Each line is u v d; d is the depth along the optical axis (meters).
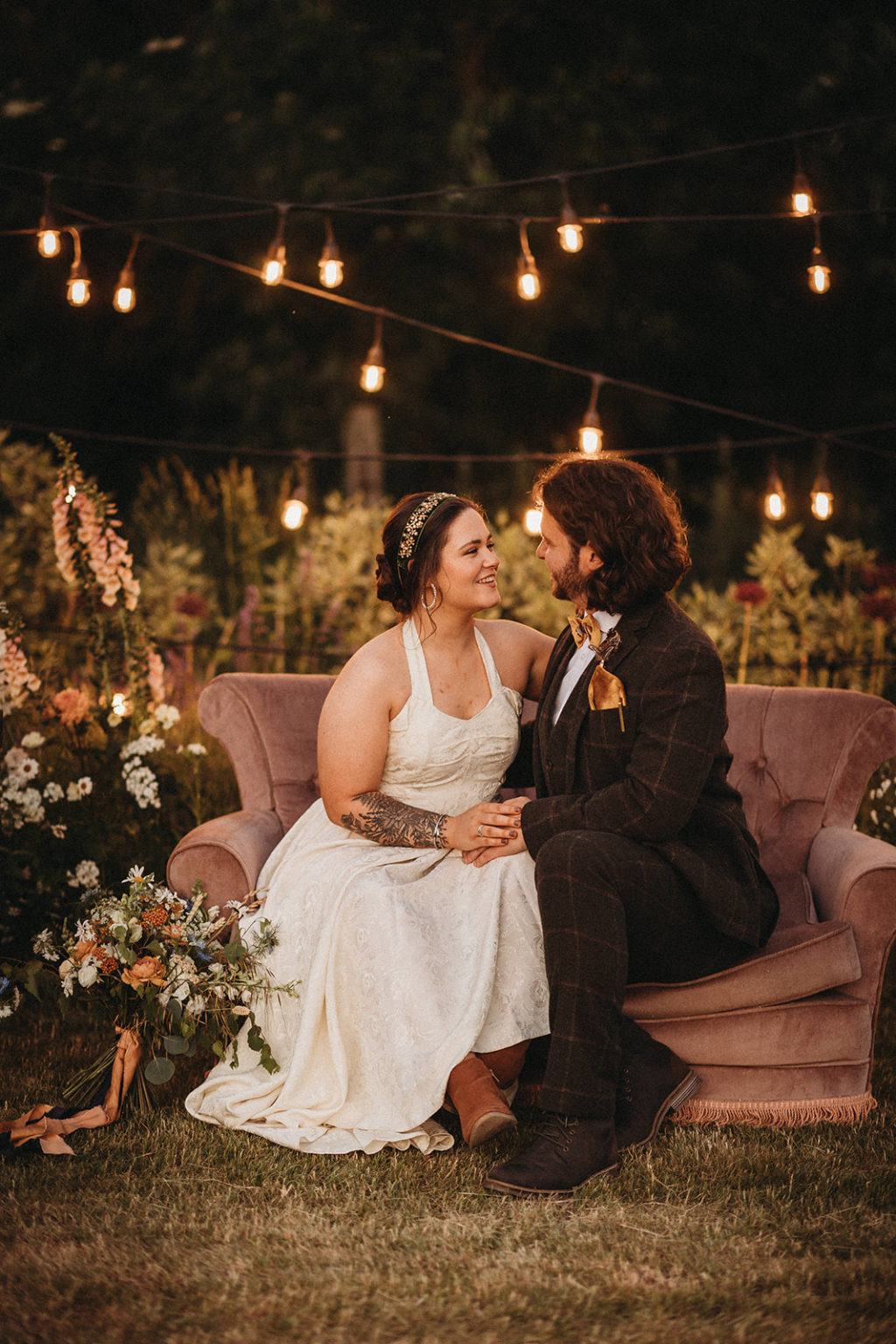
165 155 10.89
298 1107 2.88
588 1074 2.68
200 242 10.91
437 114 10.43
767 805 3.59
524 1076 3.05
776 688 3.73
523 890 2.92
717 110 10.87
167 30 11.70
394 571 3.10
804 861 3.50
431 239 10.24
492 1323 2.18
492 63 10.89
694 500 11.38
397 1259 2.38
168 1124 2.92
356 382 10.83
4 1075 3.22
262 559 7.55
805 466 11.54
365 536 6.70
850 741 3.56
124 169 11.37
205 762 4.79
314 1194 2.63
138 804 4.00
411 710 3.05
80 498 4.32
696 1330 2.16
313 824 3.24
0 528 6.99
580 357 11.41
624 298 11.09
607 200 10.55
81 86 10.94
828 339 11.88
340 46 10.39
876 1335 2.13
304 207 4.13
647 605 2.93
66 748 4.27
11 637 4.06
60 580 6.43
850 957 2.95
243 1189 2.64
